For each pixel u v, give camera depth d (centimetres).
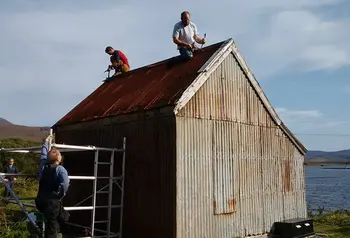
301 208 1423
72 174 1367
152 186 1059
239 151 1208
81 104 1513
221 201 1123
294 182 1411
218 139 1142
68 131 1398
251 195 1229
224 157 1153
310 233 1331
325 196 4759
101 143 1234
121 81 1503
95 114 1291
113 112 1205
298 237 1277
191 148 1057
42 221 1018
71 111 1498
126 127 1158
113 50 1652
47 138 1004
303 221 1314
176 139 1019
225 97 1186
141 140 1105
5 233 1020
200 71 1112
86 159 1311
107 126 1223
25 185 2272
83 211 1310
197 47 1313
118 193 1162
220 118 1159
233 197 1164
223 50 1187
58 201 812
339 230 1485
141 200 1082
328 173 18725
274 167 1336
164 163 1037
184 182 1025
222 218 1120
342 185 7888
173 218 995
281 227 1285
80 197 1326
